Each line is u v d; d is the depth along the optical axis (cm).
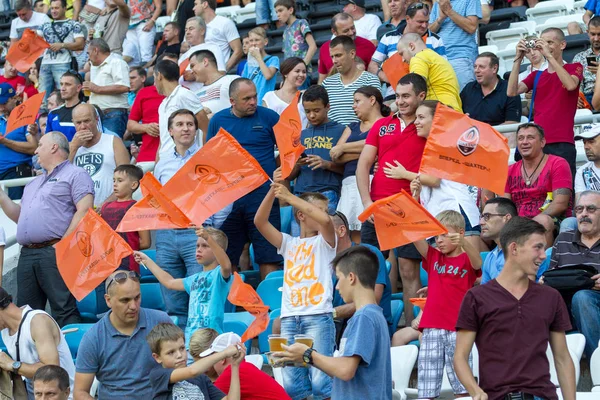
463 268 2548
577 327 2691
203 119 3706
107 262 2808
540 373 2012
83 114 3594
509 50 4631
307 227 2766
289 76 3831
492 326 2028
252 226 3359
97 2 5469
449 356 2520
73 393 2519
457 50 4144
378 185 3120
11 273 3778
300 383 2628
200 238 2942
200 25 4512
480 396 2002
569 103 3409
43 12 6025
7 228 3912
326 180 3338
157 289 3353
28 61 4484
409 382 2830
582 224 2752
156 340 2317
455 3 4166
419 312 3000
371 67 4188
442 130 2572
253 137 3412
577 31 4591
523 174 3131
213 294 2878
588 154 3144
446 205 2991
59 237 3309
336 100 3650
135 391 2491
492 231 2786
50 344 2659
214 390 2331
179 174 2719
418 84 3092
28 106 3797
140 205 2783
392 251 3269
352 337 2047
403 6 4497
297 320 2686
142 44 5428
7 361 2669
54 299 3284
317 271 2706
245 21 5616
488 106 3647
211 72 4006
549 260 2892
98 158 3631
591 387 2691
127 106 4541
